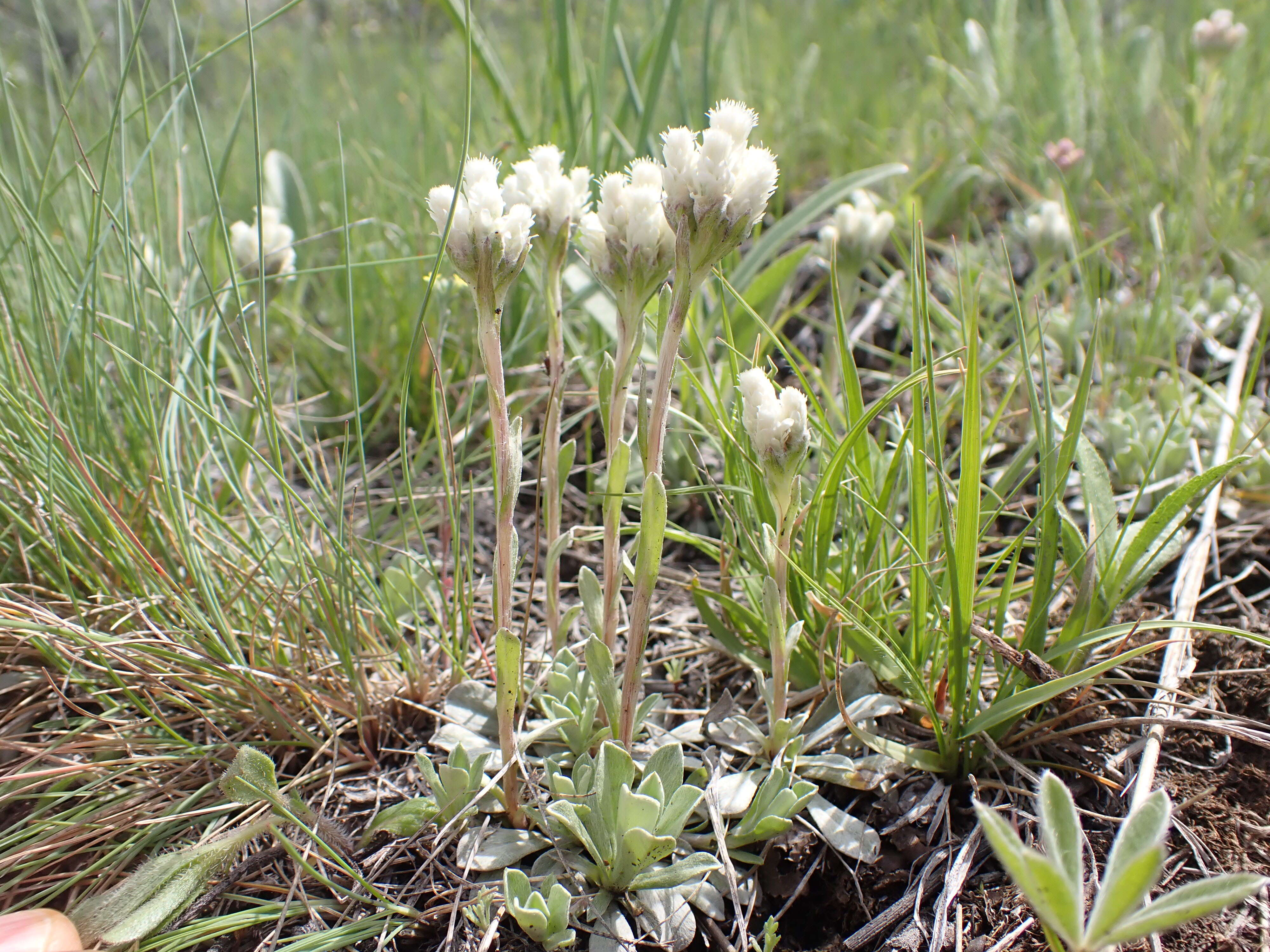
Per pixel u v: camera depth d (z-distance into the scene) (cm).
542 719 25
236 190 52
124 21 42
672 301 19
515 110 38
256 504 32
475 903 22
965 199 54
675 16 36
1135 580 25
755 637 28
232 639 26
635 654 22
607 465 26
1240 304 41
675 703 28
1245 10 64
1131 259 47
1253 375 32
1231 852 22
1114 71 59
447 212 20
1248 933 20
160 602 27
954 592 22
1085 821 23
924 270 23
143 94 30
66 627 24
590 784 23
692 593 32
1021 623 28
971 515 23
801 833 24
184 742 24
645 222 19
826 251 36
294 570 29
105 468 28
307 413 41
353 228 42
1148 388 38
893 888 23
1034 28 67
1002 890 22
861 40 71
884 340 45
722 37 46
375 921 21
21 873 23
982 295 42
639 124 40
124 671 26
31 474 27
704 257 18
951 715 25
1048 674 23
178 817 23
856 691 26
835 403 33
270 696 26
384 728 27
